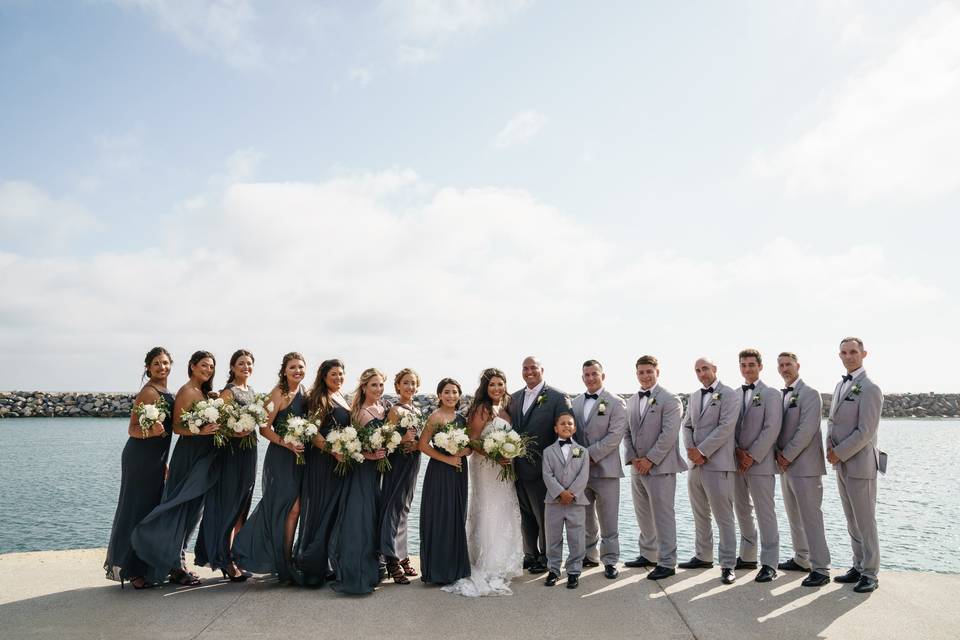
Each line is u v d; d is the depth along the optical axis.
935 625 4.50
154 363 5.44
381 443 5.40
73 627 4.38
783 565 6.00
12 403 43.59
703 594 5.21
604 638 4.27
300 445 5.31
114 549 5.25
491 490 5.75
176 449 5.43
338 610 4.79
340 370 5.76
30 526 12.40
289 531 5.38
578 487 5.51
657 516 5.83
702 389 6.18
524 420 6.14
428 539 5.50
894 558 10.67
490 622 4.55
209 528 5.47
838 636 4.30
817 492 5.63
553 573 5.50
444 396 5.80
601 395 6.14
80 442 28.27
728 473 5.75
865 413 5.42
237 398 5.54
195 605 4.87
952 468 21.44
